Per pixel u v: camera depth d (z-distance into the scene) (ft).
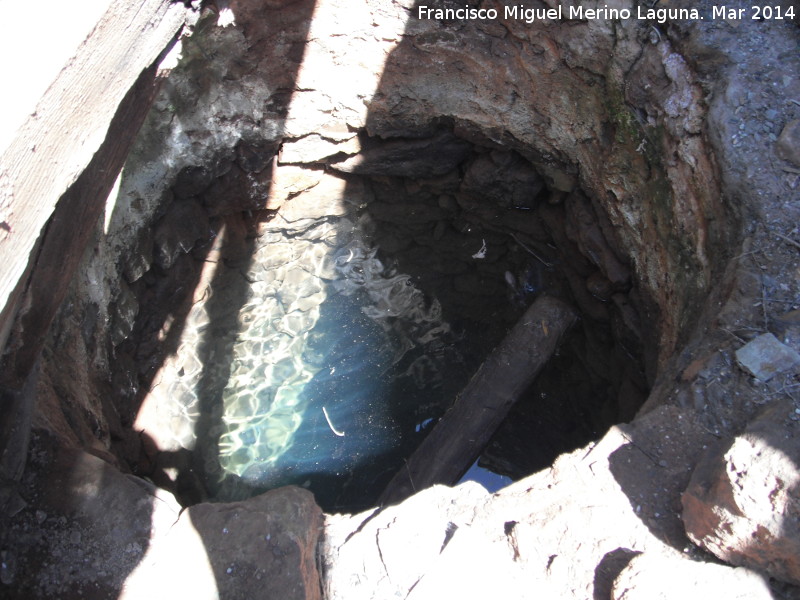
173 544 3.52
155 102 5.74
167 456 6.89
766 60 5.06
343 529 3.76
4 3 2.31
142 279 6.36
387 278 8.38
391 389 8.38
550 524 3.53
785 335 4.04
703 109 5.05
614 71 5.58
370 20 6.04
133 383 6.40
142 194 5.94
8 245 2.42
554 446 7.43
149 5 2.94
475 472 7.51
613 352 6.53
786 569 3.06
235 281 7.72
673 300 5.29
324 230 7.91
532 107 6.28
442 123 6.76
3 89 2.26
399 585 3.47
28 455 3.81
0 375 3.37
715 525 3.19
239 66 6.07
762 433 3.18
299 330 8.37
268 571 3.41
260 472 7.88
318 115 6.66
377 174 7.24
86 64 2.59
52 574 3.47
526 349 6.54
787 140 4.73
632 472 3.70
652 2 5.32
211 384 7.76
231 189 6.91
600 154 6.05
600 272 6.47
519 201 7.07
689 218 5.15
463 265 8.07
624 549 3.43
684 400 3.96
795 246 4.37
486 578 3.35
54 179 2.60
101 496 3.68
